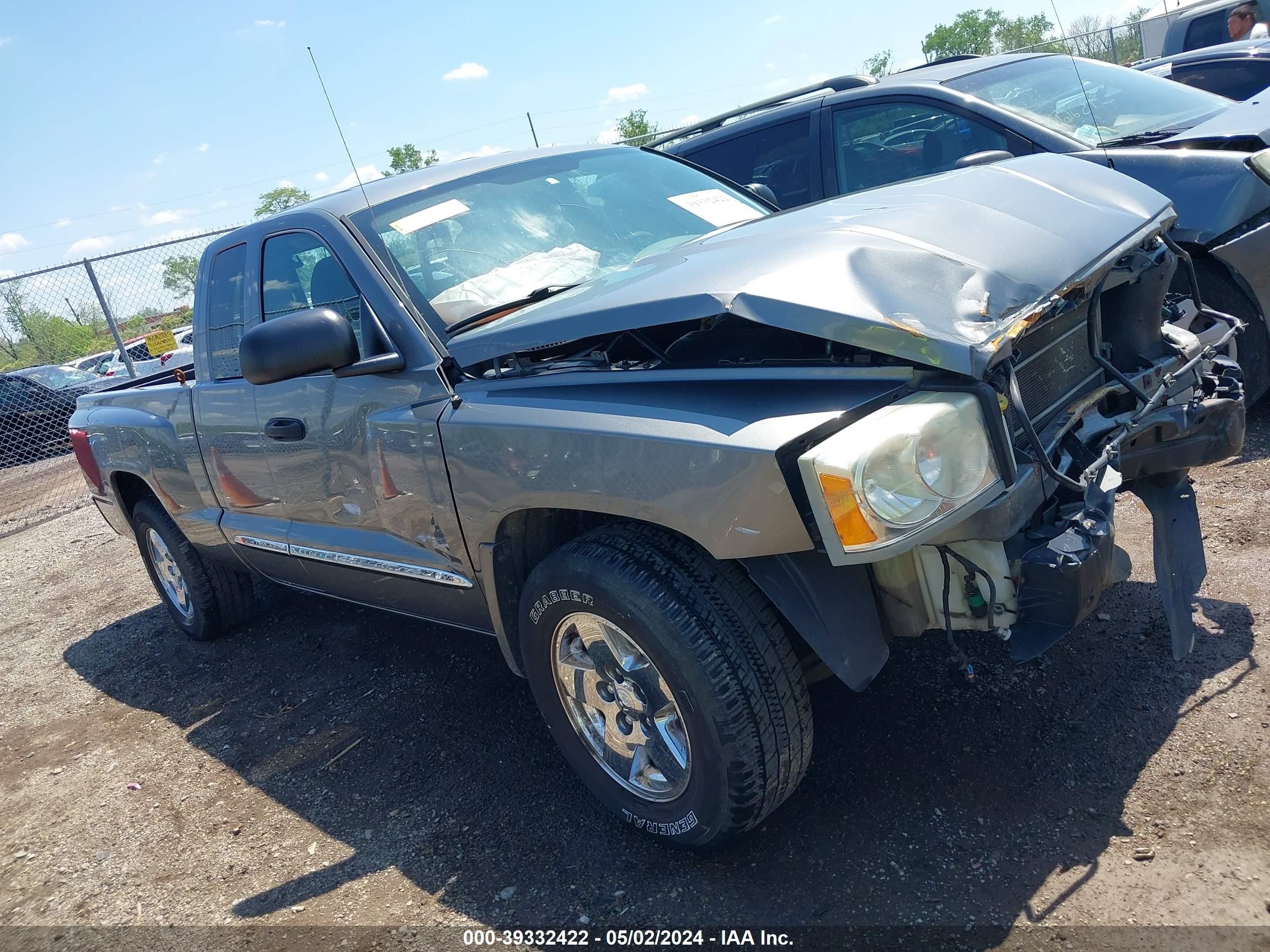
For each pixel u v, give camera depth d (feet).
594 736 8.66
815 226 8.39
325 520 11.07
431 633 14.32
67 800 11.79
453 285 9.82
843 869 7.75
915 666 10.33
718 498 6.73
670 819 8.02
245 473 12.09
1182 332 9.50
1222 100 17.13
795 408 6.73
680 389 7.39
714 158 20.11
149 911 9.21
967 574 7.18
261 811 10.57
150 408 14.05
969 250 7.62
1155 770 8.06
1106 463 7.55
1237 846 7.10
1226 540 11.49
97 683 15.60
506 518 8.52
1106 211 8.75
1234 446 9.11
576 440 7.50
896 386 6.70
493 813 9.57
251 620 16.35
